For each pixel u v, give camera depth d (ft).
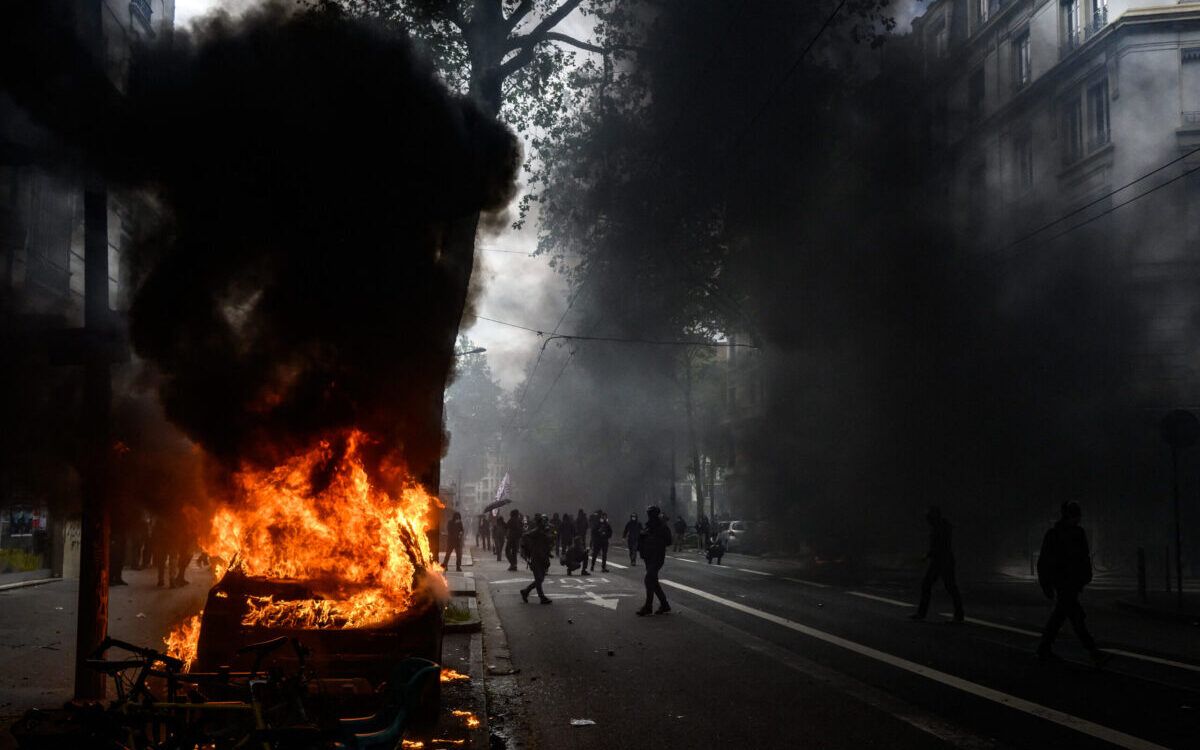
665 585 67.67
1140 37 86.69
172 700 14.15
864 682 28.48
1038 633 40.04
